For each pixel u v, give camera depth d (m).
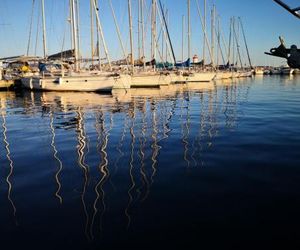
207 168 7.50
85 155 8.93
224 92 33.28
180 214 5.14
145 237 4.46
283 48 5.60
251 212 5.18
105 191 6.18
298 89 38.19
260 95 29.86
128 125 13.80
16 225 4.88
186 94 30.58
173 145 9.91
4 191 6.30
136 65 38.22
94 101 24.00
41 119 15.97
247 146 9.57
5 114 18.06
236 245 4.25
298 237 4.42
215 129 12.52
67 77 30.77
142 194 5.99
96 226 4.79
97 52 31.53
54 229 4.73
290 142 10.01
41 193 6.14
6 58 38.59
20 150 9.66
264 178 6.76
